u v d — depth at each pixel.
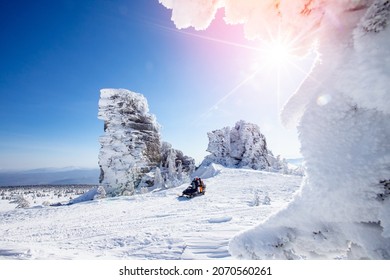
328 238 0.71
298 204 0.76
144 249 6.73
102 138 37.28
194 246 6.55
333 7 0.73
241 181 26.31
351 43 0.68
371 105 0.61
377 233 0.66
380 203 0.62
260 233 0.82
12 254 6.02
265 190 21.39
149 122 42.22
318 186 0.69
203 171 36.53
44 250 6.51
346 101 0.67
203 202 17.56
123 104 39.75
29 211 18.47
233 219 10.38
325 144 0.68
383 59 0.58
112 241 8.10
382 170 0.61
